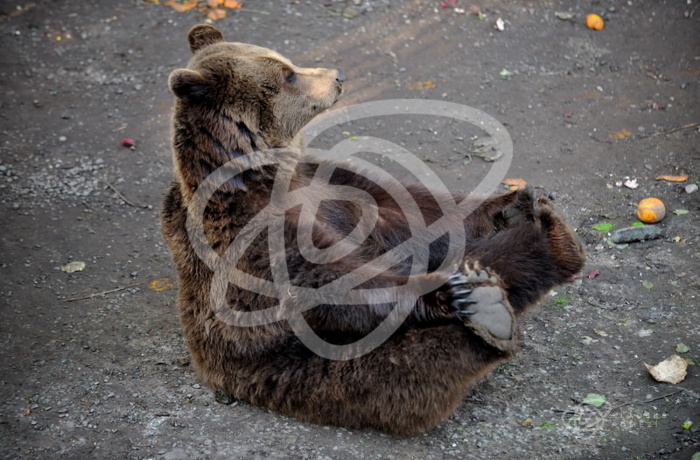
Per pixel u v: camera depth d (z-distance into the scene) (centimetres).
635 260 584
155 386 474
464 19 890
